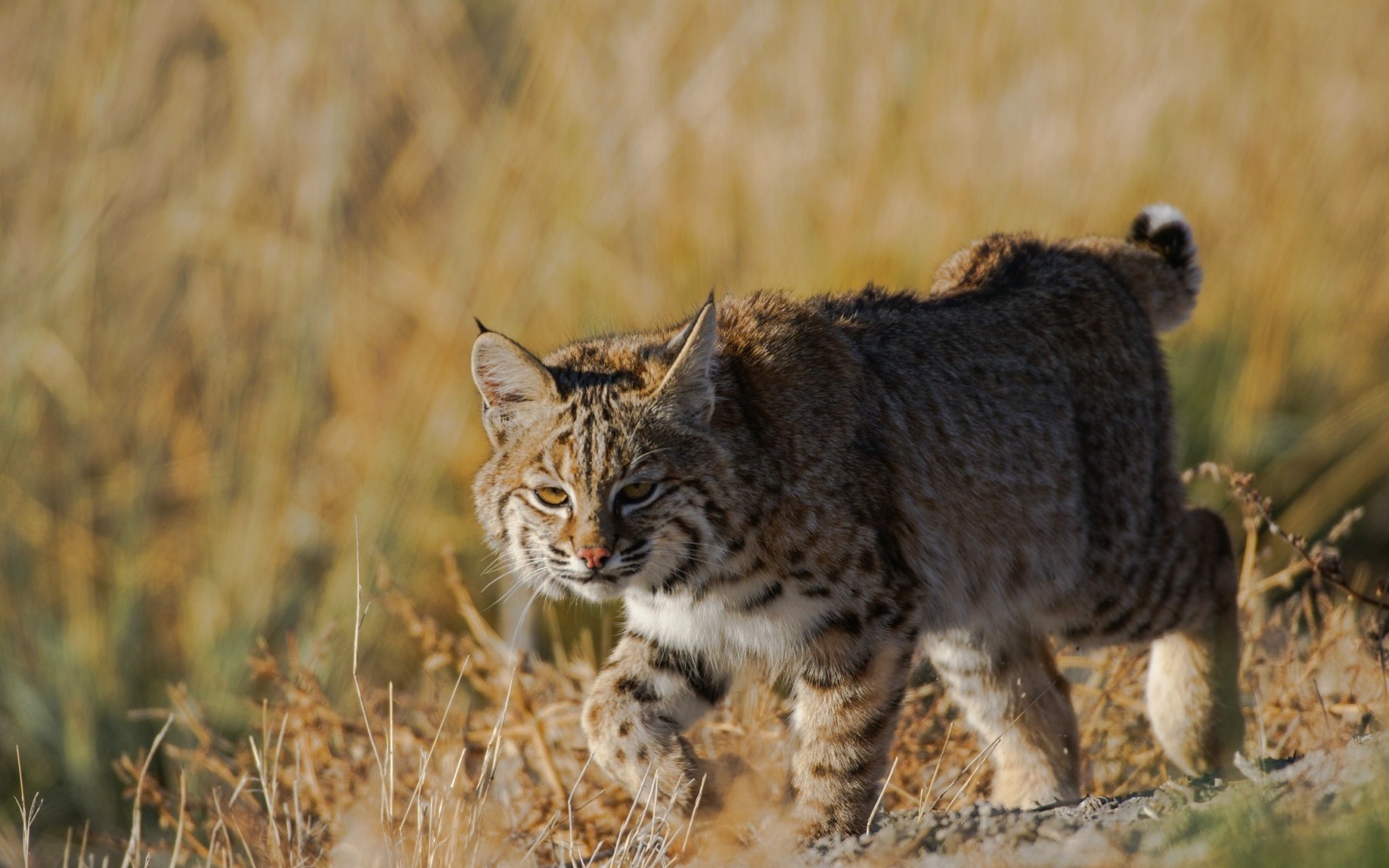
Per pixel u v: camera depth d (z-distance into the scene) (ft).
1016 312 55.21
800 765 49.01
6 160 96.43
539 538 48.26
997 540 52.90
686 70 97.14
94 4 97.86
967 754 58.59
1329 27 108.06
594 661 74.54
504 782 57.16
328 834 56.70
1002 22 96.78
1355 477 90.17
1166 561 57.06
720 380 48.19
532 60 101.96
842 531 47.78
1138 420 56.95
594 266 92.43
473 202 94.07
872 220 90.79
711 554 47.52
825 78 95.81
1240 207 100.12
